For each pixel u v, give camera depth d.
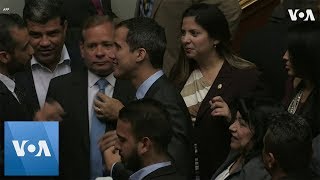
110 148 7.11
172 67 8.62
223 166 7.20
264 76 8.77
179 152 6.72
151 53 6.99
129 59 7.00
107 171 7.09
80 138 7.35
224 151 7.75
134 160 6.12
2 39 7.32
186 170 6.75
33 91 8.14
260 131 6.71
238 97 7.37
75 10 9.84
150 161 6.07
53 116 7.28
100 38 7.46
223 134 7.74
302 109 7.26
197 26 7.92
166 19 9.52
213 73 7.99
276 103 6.89
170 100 6.88
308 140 6.03
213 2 9.45
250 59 9.04
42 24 8.15
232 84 7.83
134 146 6.08
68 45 8.48
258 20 10.82
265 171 6.63
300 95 7.39
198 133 7.85
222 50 8.02
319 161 6.63
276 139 6.03
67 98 7.46
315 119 7.14
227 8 9.48
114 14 10.67
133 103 6.20
